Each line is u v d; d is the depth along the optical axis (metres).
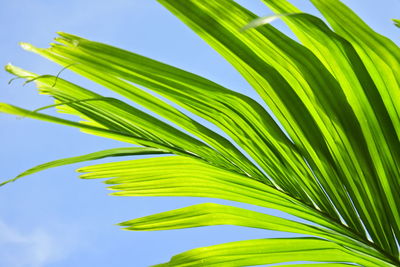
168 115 1.62
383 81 1.54
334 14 1.49
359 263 1.67
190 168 1.72
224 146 1.63
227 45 1.53
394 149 1.57
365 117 1.57
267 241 1.70
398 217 1.59
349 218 1.62
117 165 1.78
